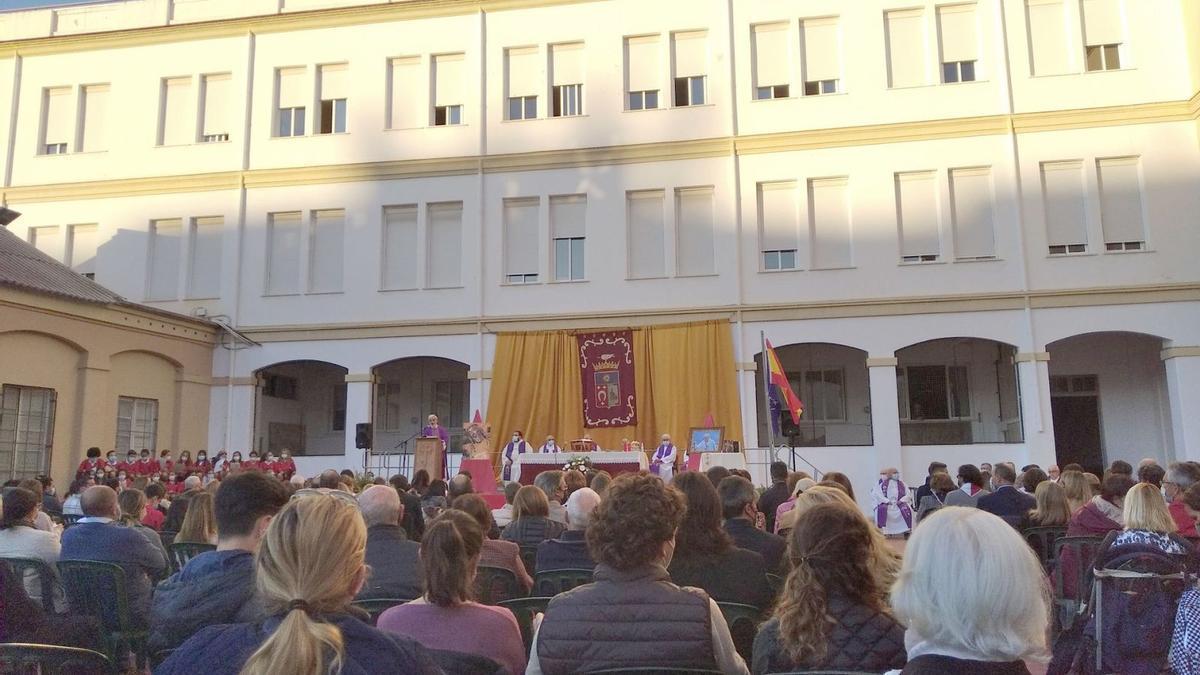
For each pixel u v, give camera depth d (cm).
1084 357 2352
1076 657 537
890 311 2197
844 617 322
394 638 245
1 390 1844
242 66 2547
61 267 2144
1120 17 2220
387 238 2447
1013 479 1046
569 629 351
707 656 347
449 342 2355
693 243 2323
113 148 2561
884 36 2298
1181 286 2083
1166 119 2145
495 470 2231
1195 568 521
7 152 2600
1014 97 2219
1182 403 2042
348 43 2519
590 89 2400
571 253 2370
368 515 548
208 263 2489
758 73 2356
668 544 377
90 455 1928
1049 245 2166
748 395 2217
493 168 2405
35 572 625
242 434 2384
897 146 2255
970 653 224
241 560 400
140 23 2622
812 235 2267
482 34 2453
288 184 2477
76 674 387
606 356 2284
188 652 239
